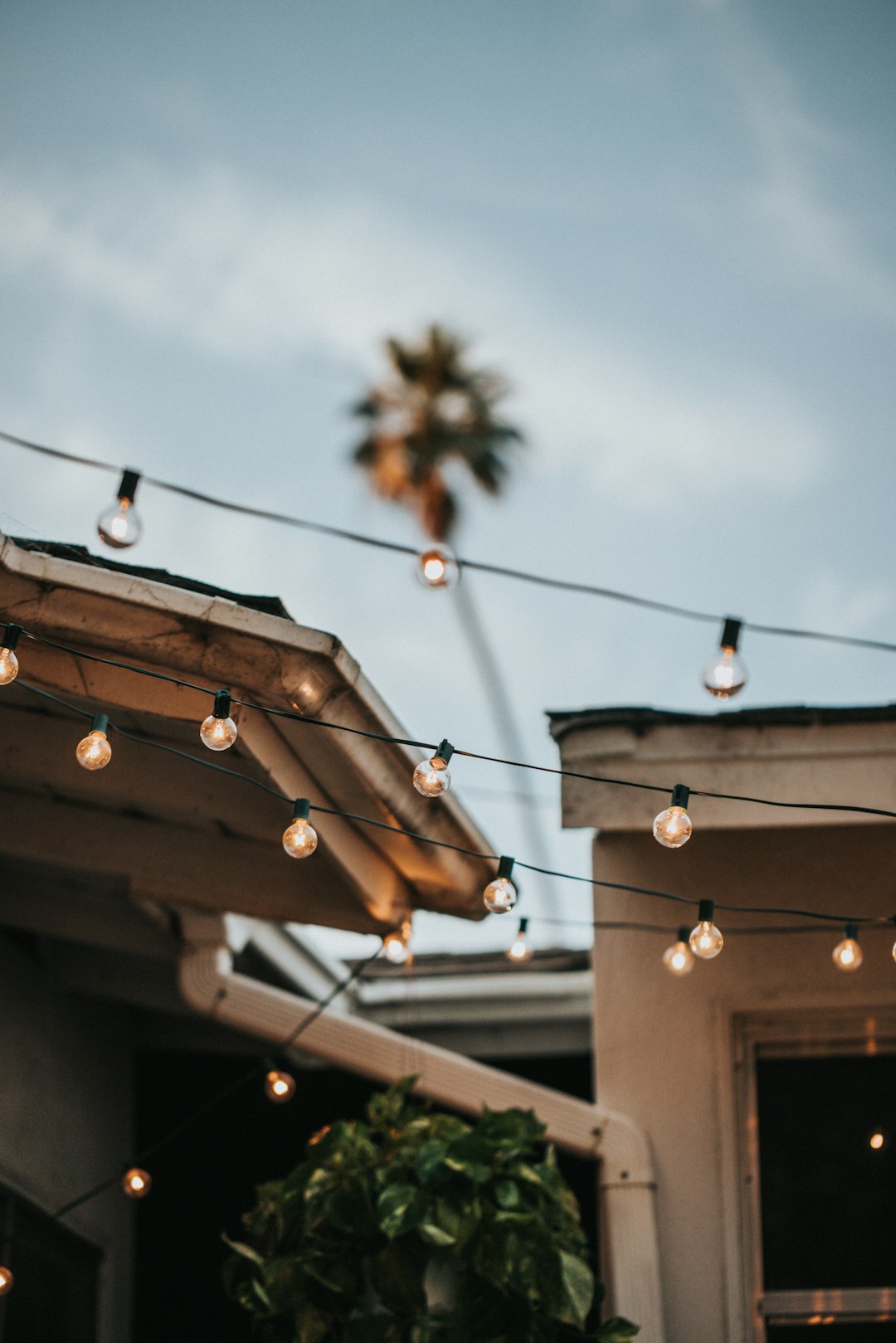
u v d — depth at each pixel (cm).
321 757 445
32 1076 595
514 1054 674
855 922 392
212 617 398
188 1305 662
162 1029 689
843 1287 543
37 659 412
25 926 590
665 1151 562
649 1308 534
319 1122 686
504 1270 470
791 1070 572
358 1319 476
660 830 341
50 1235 594
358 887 486
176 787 473
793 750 512
